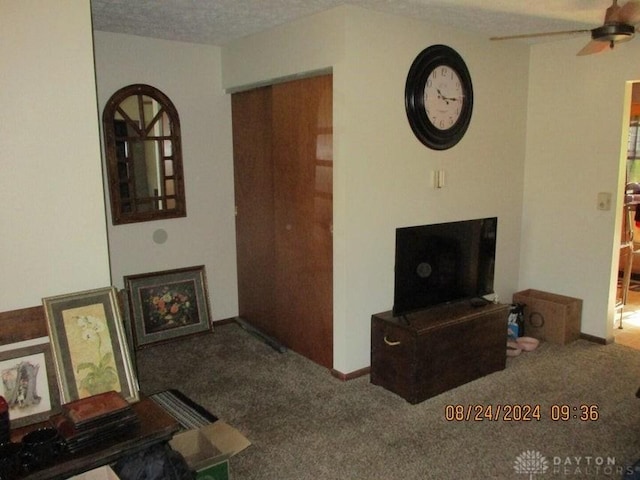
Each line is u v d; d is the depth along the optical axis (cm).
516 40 390
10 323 183
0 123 176
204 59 407
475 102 378
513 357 369
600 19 328
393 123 329
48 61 183
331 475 234
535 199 428
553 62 403
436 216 367
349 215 317
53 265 192
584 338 407
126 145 378
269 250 400
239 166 427
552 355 374
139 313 393
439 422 280
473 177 388
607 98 377
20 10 175
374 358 324
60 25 184
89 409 167
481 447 256
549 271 426
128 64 371
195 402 301
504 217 421
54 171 189
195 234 422
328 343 349
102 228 202
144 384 330
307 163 346
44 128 185
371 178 324
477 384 326
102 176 200
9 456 151
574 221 406
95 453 159
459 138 370
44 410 180
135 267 394
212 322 434
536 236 431
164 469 171
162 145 394
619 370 347
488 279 357
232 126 429
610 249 387
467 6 299
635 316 464
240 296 452
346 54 299
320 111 329
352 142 311
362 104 311
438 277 324
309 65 325
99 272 203
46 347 183
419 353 296
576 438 263
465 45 362
